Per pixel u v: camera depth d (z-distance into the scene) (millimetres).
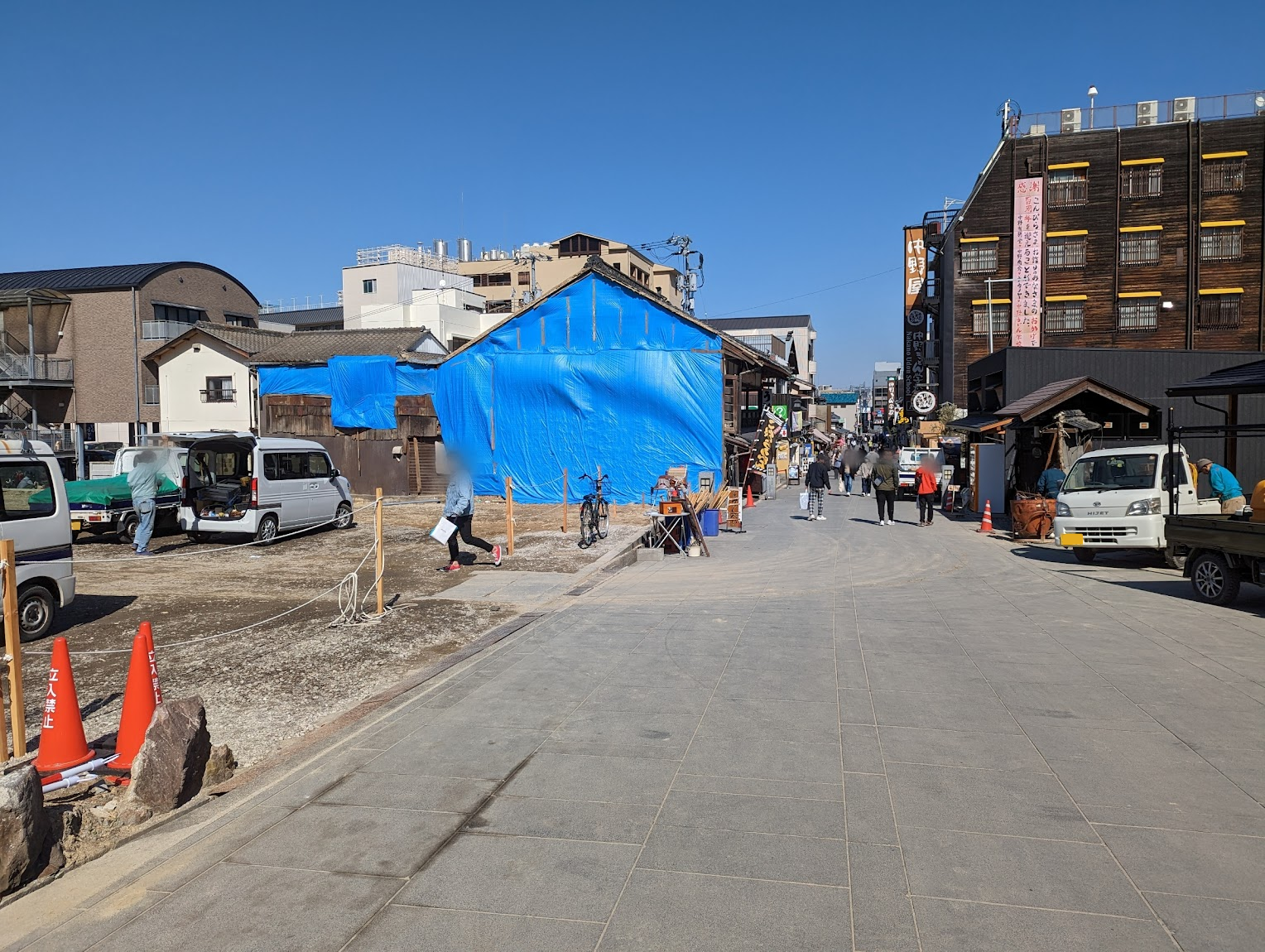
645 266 77875
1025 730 5508
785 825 4148
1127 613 9492
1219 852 3807
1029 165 42125
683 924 3295
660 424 24469
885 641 8156
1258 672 6891
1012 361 24547
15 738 5277
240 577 12211
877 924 3264
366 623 9148
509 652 7828
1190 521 10219
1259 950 3061
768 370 31938
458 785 4750
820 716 5852
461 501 12375
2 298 38375
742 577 12320
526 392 25203
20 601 8391
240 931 3334
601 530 16953
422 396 27875
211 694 6781
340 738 5562
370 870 3795
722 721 5773
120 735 5117
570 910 3418
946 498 24734
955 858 3791
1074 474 13898
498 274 75062
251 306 46219
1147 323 41062
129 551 14984
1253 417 23031
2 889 3674
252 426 33031
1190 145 40562
